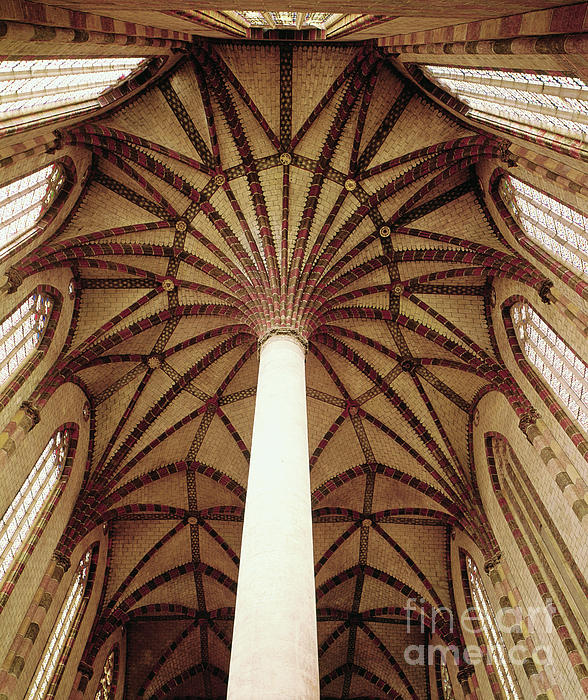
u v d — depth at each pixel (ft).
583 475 48.60
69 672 64.28
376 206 64.54
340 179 63.98
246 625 30.09
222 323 70.23
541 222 55.06
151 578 79.97
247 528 34.78
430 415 72.74
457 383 70.49
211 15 44.04
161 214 64.44
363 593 84.43
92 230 61.93
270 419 40.65
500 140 53.62
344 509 80.48
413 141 61.98
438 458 72.08
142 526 79.15
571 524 49.01
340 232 63.77
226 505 79.82
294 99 62.23
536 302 56.75
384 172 63.46
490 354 65.21
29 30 28.22
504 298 63.21
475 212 63.67
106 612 75.20
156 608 81.56
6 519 51.42
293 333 53.16
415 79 57.47
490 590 64.08
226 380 74.23
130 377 70.74
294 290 58.80
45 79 44.47
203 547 81.41
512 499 62.03
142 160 61.62
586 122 36.73
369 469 77.61
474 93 52.34
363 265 65.51
